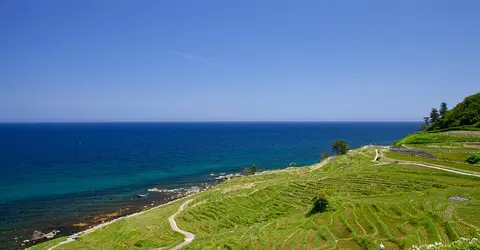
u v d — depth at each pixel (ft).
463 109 512.63
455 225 154.92
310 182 311.27
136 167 612.29
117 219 307.58
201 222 264.72
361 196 244.63
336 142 556.10
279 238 182.50
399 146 440.86
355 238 163.12
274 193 302.66
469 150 352.69
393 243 150.10
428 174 279.69
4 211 330.75
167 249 207.82
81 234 264.72
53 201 371.56
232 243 191.83
